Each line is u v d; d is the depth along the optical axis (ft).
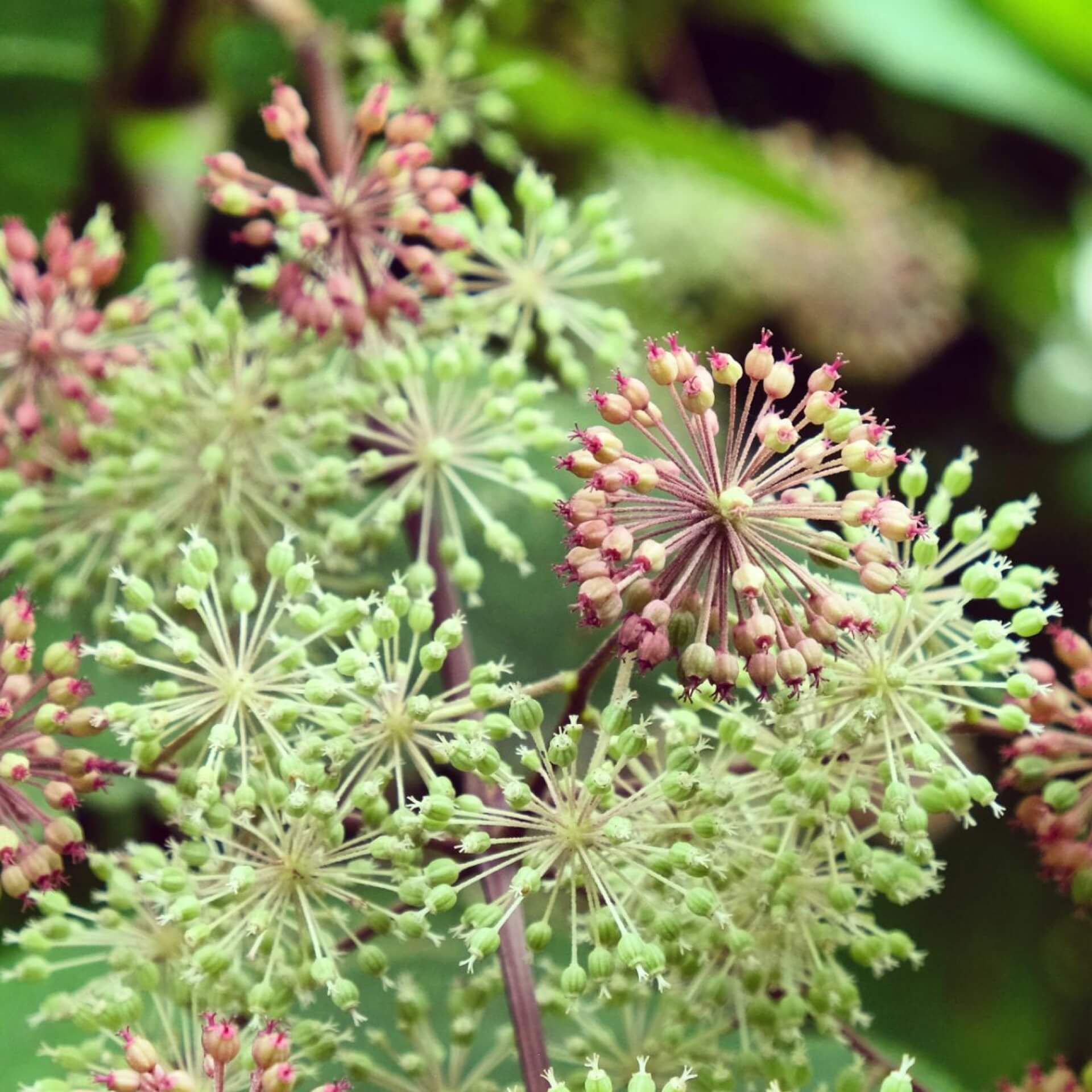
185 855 1.68
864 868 1.68
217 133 2.09
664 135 2.19
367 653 1.68
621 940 1.64
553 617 1.93
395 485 1.83
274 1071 1.61
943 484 1.72
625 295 2.38
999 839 2.18
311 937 1.68
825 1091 1.71
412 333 1.85
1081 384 2.70
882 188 2.62
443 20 2.14
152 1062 1.62
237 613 1.82
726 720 1.69
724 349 2.52
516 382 1.87
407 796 1.74
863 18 2.38
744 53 2.68
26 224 2.06
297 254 1.80
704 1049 1.72
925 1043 2.10
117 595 1.89
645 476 1.60
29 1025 1.78
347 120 2.00
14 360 1.82
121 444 1.81
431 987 1.85
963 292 2.66
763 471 1.65
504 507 1.94
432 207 1.79
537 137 2.29
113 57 2.05
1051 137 2.40
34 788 1.78
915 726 1.69
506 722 1.66
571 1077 1.71
